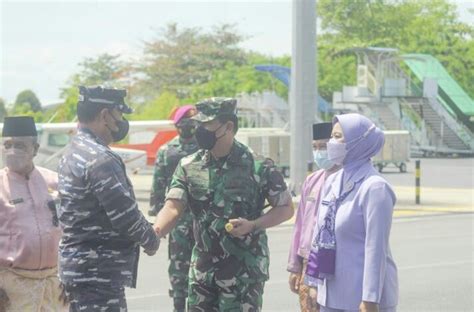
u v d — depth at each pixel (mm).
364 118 5809
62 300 6969
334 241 5738
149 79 92125
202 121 6355
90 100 5906
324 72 81500
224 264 6457
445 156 71188
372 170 5766
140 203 28844
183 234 8539
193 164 6539
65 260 5816
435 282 13102
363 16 86000
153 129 36906
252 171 6477
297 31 25172
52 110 79438
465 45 85500
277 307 11070
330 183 5906
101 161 5746
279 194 6508
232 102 6402
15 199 6781
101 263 5762
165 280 13078
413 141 71625
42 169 7043
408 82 73750
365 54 71688
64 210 5844
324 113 69938
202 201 6477
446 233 20000
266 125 66250
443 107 72375
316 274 5773
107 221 5770
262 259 6539
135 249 5930
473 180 42625
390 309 5781
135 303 11312
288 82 67875
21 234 6742
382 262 5586
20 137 6750
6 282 6773
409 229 20859
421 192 33594
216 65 91688
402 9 85750
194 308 6594
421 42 85562
